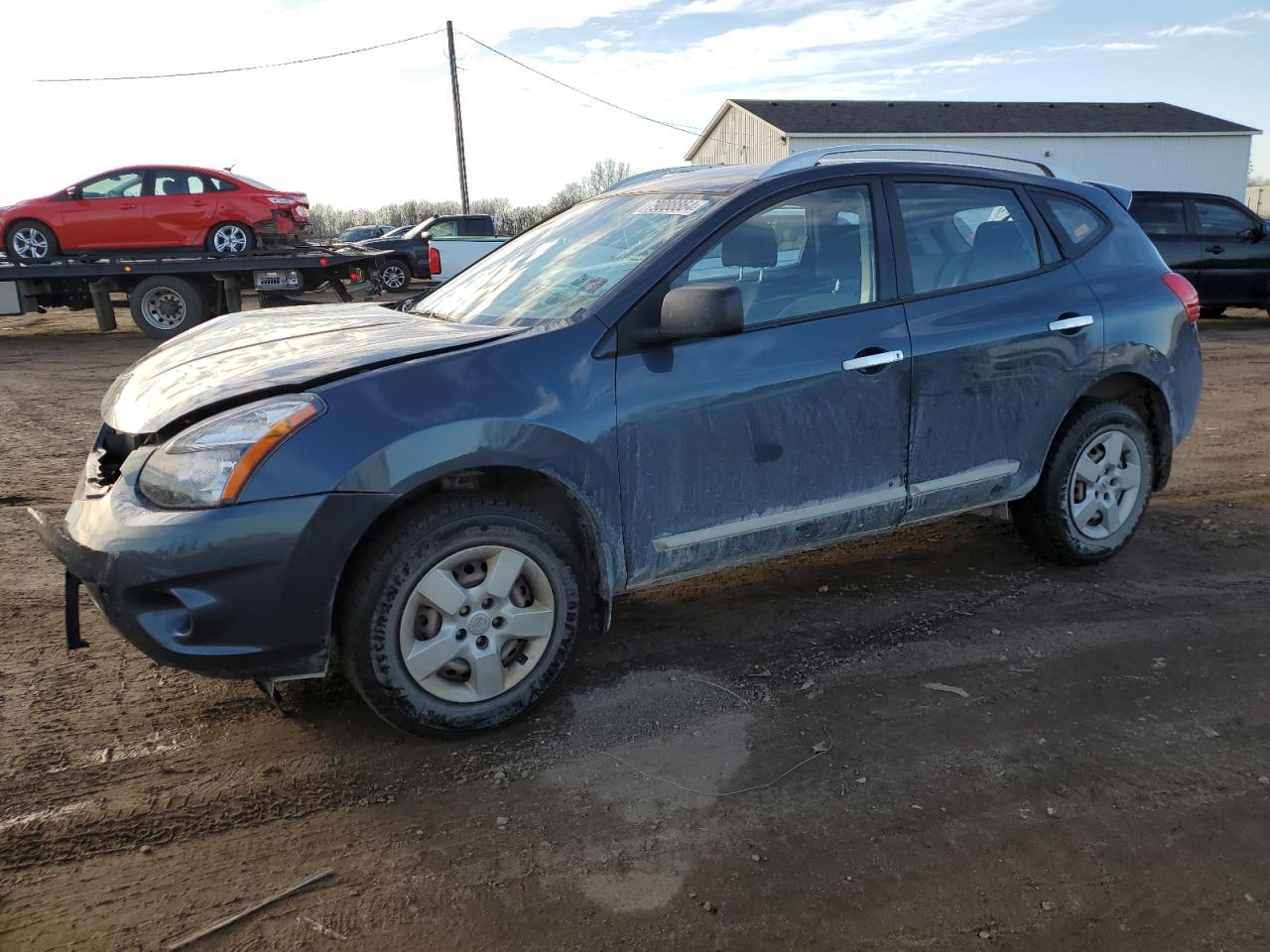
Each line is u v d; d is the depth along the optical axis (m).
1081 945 2.15
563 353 2.98
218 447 2.59
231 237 14.45
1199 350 4.46
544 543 2.97
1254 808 2.65
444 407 2.77
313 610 2.64
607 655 3.58
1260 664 3.48
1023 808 2.65
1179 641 3.67
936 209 3.79
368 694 2.80
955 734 3.03
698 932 2.20
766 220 3.39
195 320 14.29
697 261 3.23
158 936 2.18
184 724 3.08
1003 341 3.78
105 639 3.68
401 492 2.68
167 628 2.59
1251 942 2.17
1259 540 4.76
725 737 3.02
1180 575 4.31
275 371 2.86
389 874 2.40
